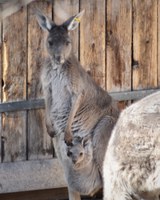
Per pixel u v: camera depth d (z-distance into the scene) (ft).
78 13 44.98
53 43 43.60
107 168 27.96
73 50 46.32
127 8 44.75
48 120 43.60
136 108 27.99
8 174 47.01
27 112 47.21
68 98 43.34
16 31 47.96
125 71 44.50
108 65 45.19
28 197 46.70
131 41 44.47
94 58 45.68
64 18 47.06
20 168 46.62
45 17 44.57
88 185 41.42
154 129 27.17
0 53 48.29
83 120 42.78
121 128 27.81
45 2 47.73
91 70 45.70
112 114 43.16
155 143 27.02
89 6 46.09
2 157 47.73
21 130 47.26
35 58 47.19
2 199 47.32
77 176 41.29
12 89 47.78
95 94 43.32
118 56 44.86
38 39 47.21
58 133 43.19
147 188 27.14
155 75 43.55
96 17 45.80
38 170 45.88
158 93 28.45
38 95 46.80
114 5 45.24
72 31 46.37
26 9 47.65
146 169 27.02
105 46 45.37
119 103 44.47
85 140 42.04
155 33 43.73
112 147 27.91
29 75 47.32
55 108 43.50
